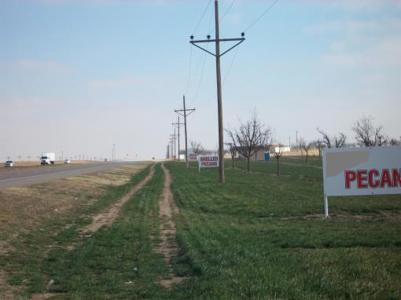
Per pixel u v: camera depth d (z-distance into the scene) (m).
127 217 19.25
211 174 49.22
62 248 12.87
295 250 10.94
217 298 7.37
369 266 8.77
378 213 17.53
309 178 39.47
